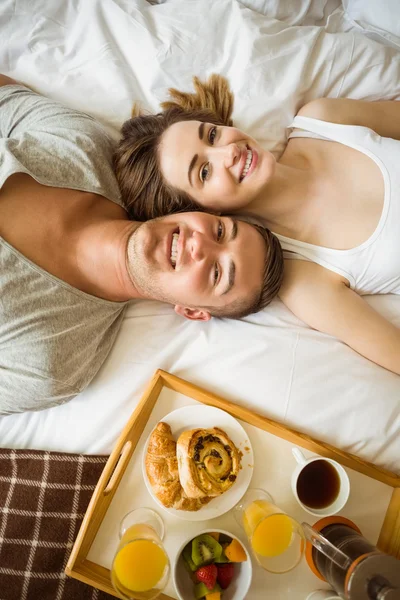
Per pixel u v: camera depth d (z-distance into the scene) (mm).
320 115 1172
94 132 1155
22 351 1010
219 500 1001
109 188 1149
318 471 1003
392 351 1072
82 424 1096
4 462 1083
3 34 1246
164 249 998
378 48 1224
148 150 1110
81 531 929
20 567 1039
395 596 712
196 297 1015
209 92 1208
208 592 901
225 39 1221
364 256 1095
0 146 1071
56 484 1068
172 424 1038
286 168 1146
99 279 1089
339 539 912
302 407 1073
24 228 1040
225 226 1021
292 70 1204
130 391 1097
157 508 1012
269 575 992
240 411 1036
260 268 1032
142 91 1233
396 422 1068
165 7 1252
